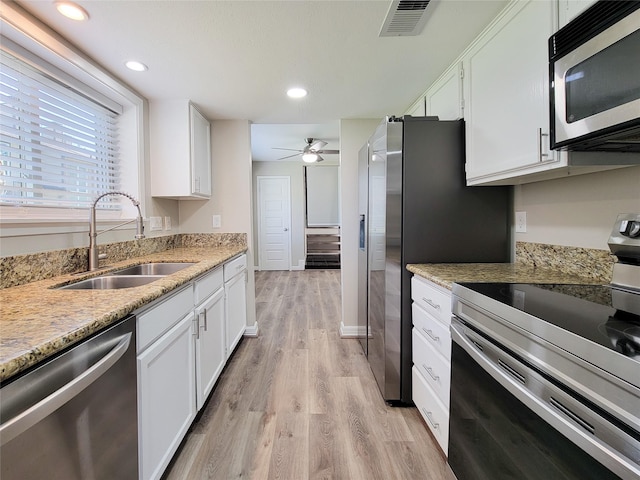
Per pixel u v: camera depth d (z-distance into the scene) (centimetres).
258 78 204
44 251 144
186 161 240
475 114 161
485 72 151
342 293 301
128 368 103
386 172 179
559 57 100
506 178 146
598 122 88
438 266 168
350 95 236
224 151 294
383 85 218
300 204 673
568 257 144
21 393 64
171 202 276
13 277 127
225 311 221
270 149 534
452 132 175
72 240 162
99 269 167
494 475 98
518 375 86
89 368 83
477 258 179
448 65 189
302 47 168
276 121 297
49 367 71
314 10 137
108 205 208
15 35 134
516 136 129
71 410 79
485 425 103
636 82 79
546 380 77
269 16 141
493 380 99
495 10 139
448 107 190
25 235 134
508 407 91
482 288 114
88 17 139
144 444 113
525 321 85
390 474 137
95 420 87
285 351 266
